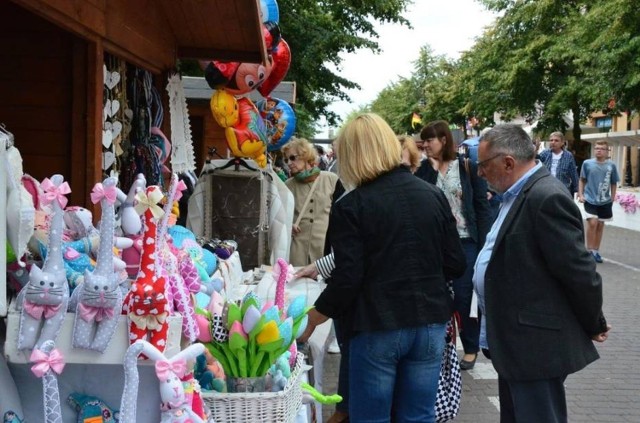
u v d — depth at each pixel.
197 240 4.80
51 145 4.10
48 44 4.07
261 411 2.57
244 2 4.41
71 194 4.04
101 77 4.02
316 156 6.17
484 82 26.44
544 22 23.56
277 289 3.02
